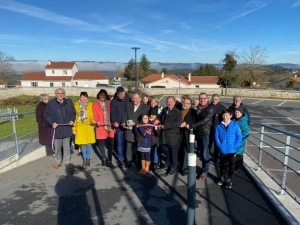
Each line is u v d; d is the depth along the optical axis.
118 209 3.36
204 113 4.24
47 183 4.23
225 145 3.96
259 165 4.64
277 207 3.28
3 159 4.74
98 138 4.92
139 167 4.95
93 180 4.36
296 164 7.08
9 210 3.33
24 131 12.52
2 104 28.28
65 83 61.19
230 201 3.57
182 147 4.64
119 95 4.91
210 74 72.88
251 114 18.80
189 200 2.46
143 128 4.50
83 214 3.24
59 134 4.83
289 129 13.28
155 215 3.21
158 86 54.09
